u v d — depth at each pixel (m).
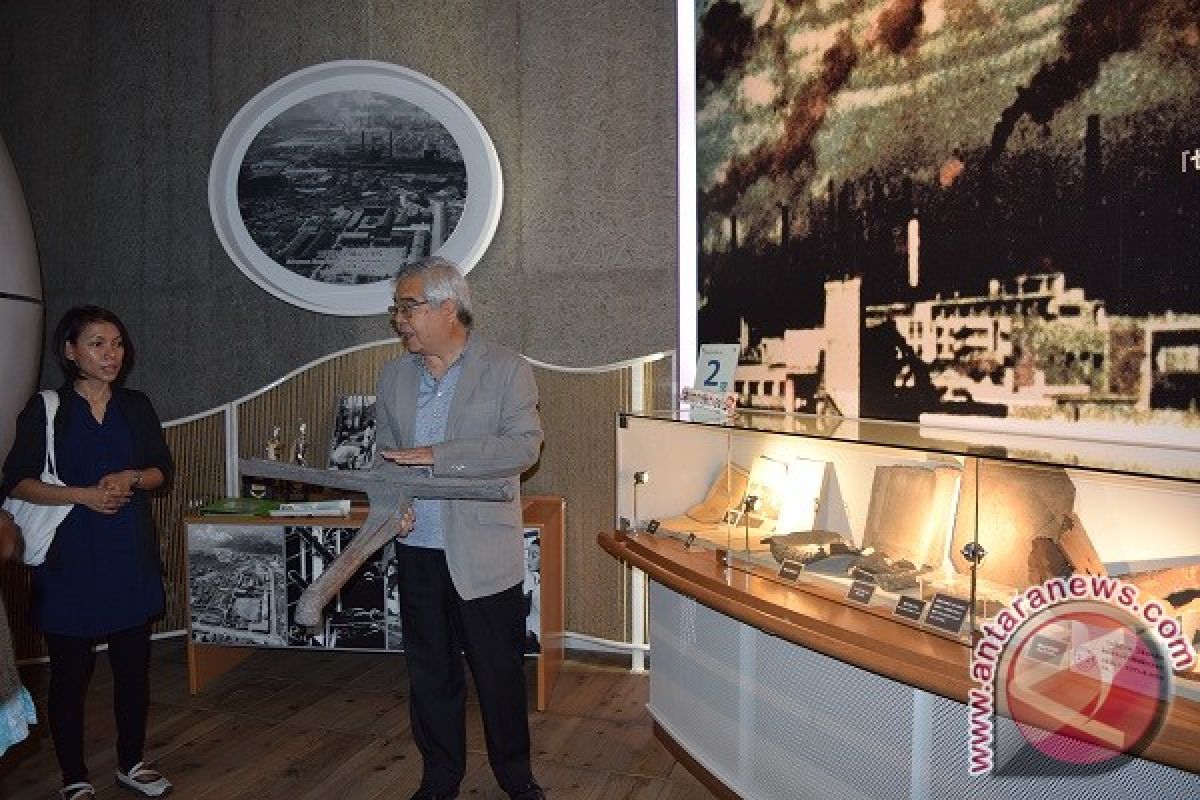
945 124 2.63
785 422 2.53
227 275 4.28
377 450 2.51
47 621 2.53
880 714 1.96
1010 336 2.44
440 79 4.03
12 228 3.59
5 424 3.51
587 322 3.90
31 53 4.46
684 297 3.82
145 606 2.64
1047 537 1.61
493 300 4.01
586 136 3.88
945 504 1.84
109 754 3.02
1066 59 2.26
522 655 2.51
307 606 2.20
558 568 3.62
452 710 2.49
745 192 3.49
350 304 4.08
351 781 2.81
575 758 2.95
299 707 3.42
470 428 2.40
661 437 2.71
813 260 3.16
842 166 3.03
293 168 4.12
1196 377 1.98
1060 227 2.29
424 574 2.45
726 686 2.48
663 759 2.94
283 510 3.52
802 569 2.16
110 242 4.41
